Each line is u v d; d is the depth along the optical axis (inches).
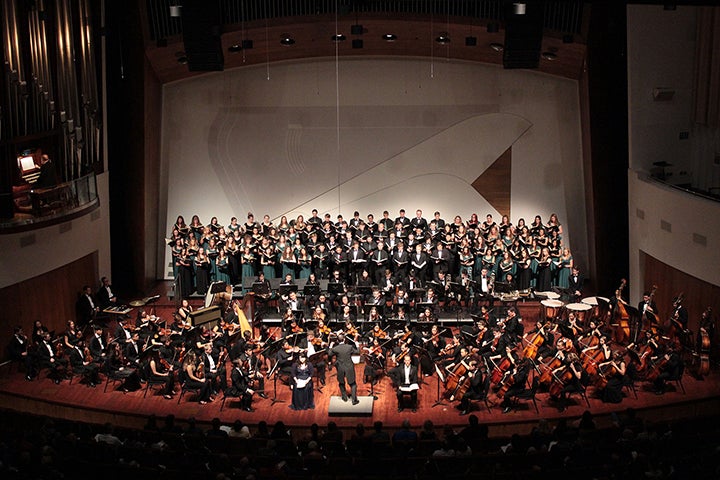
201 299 863.7
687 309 762.2
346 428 611.2
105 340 713.0
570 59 871.7
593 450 479.8
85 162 821.2
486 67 936.3
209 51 832.3
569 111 932.0
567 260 845.2
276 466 481.4
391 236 877.8
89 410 643.5
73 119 784.3
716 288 719.1
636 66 836.6
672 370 655.8
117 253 917.2
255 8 855.7
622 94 867.4
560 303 764.0
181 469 478.0
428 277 870.4
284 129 948.0
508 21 798.5
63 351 723.4
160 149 944.3
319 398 662.5
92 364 684.1
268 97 944.3
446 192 951.6
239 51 888.9
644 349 686.5
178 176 951.6
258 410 642.2
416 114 943.7
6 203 709.3
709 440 501.7
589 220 927.0
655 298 819.4
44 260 754.2
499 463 475.5
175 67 903.7
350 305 763.4
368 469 483.8
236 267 880.9
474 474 453.7
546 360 692.1
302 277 858.8
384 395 666.8
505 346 668.7
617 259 912.3
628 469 448.8
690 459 457.7
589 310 796.0
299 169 952.9
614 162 888.9
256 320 765.9
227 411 640.4
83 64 800.3
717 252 709.3
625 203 898.7
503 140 941.8
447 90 941.2
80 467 459.2
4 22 690.2
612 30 811.4
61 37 765.3
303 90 943.0
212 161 951.0
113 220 909.2
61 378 696.4
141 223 905.5
